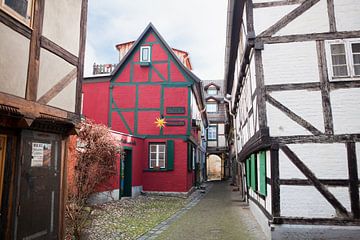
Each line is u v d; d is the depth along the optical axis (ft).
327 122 21.67
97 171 29.50
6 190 13.89
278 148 21.83
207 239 21.66
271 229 21.06
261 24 23.31
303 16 22.98
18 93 13.80
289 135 21.91
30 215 15.19
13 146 14.40
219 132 109.50
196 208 36.94
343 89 21.85
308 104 22.06
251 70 26.48
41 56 15.56
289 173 21.53
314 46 22.58
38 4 15.31
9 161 14.14
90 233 22.89
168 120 51.60
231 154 86.74
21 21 14.02
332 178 21.11
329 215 20.79
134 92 53.36
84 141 30.27
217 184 85.15
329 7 22.79
